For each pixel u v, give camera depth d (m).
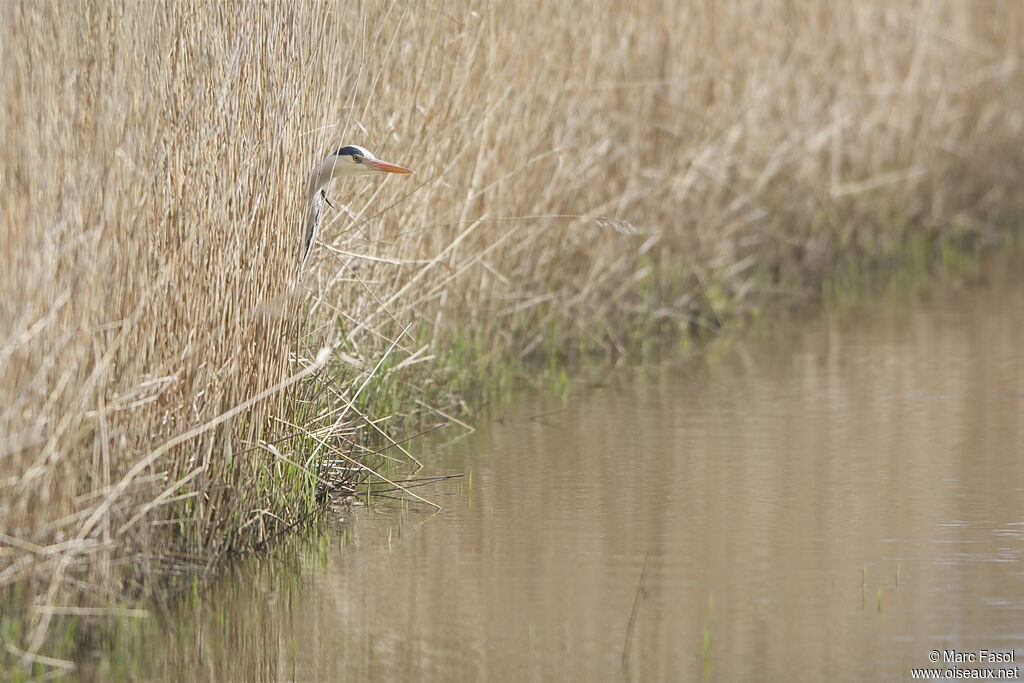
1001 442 12.82
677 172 19.22
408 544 10.48
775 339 18.03
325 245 11.65
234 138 9.80
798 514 10.93
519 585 9.62
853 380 15.54
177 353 9.59
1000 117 27.16
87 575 8.86
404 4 13.95
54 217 8.52
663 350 17.64
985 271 22.59
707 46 20.06
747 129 20.92
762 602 9.23
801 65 22.31
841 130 23.28
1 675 8.08
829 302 20.52
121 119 8.91
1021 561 9.84
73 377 8.50
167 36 9.42
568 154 16.95
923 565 9.80
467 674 8.33
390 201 13.82
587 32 17.45
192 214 9.55
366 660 8.55
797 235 22.06
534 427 13.88
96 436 8.80
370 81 13.51
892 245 23.72
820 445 12.89
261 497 10.39
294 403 10.88
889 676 8.14
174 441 8.89
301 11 10.52
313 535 10.71
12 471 8.30
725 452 12.74
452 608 9.25
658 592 9.43
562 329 17.30
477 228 15.52
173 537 9.73
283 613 9.24
